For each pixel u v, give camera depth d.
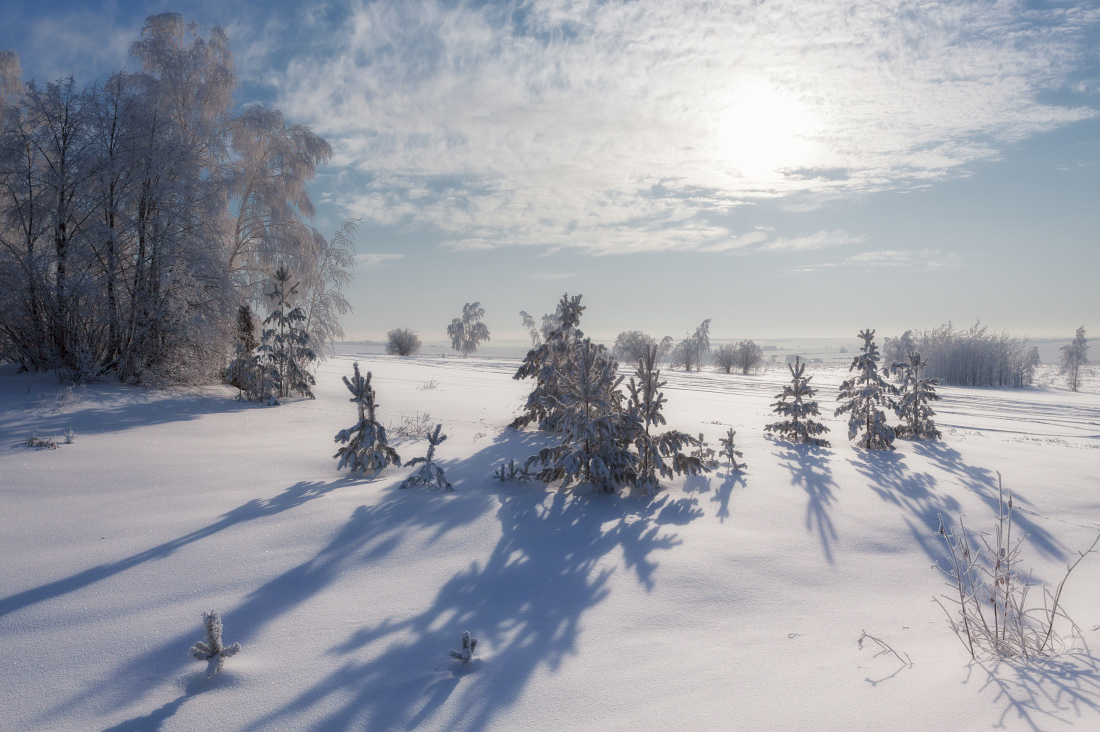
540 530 5.08
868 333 10.53
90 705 2.63
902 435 11.90
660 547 4.79
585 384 6.45
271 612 3.54
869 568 4.55
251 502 5.57
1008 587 3.39
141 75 15.09
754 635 3.39
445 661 3.03
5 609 3.47
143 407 10.35
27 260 11.84
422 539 4.76
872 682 2.75
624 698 2.71
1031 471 8.52
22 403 9.88
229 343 14.09
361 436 6.73
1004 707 2.37
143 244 12.57
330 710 2.60
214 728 2.48
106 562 4.16
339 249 18.45
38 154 12.84
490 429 10.11
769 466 8.15
